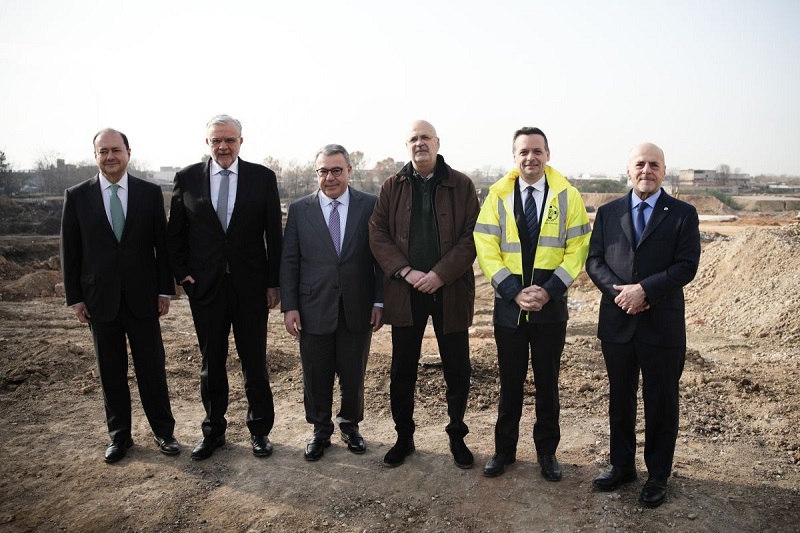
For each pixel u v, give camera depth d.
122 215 4.48
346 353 4.63
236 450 4.79
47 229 35.75
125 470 4.46
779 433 5.17
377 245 4.36
